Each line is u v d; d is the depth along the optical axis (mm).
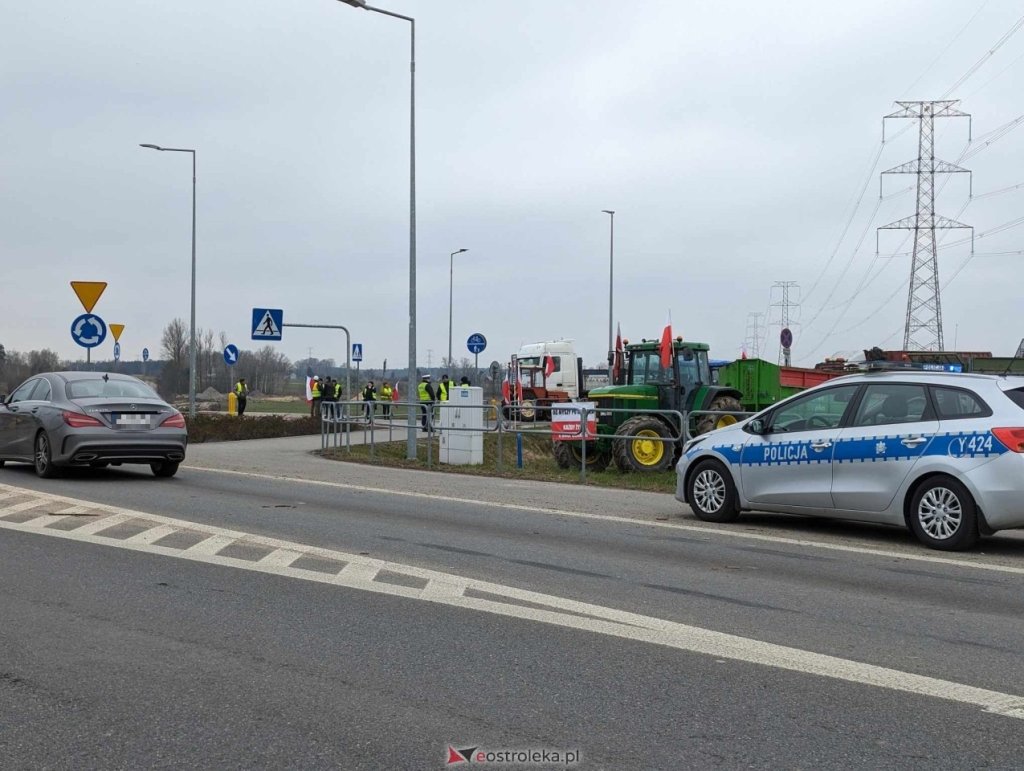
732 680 5809
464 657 6223
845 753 4723
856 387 11039
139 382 16391
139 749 4738
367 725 5055
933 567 9328
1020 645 6621
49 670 5910
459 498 14242
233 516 11867
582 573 8820
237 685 5660
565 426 17781
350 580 8367
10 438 16328
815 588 8336
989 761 4637
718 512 12008
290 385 79000
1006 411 9914
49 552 9484
